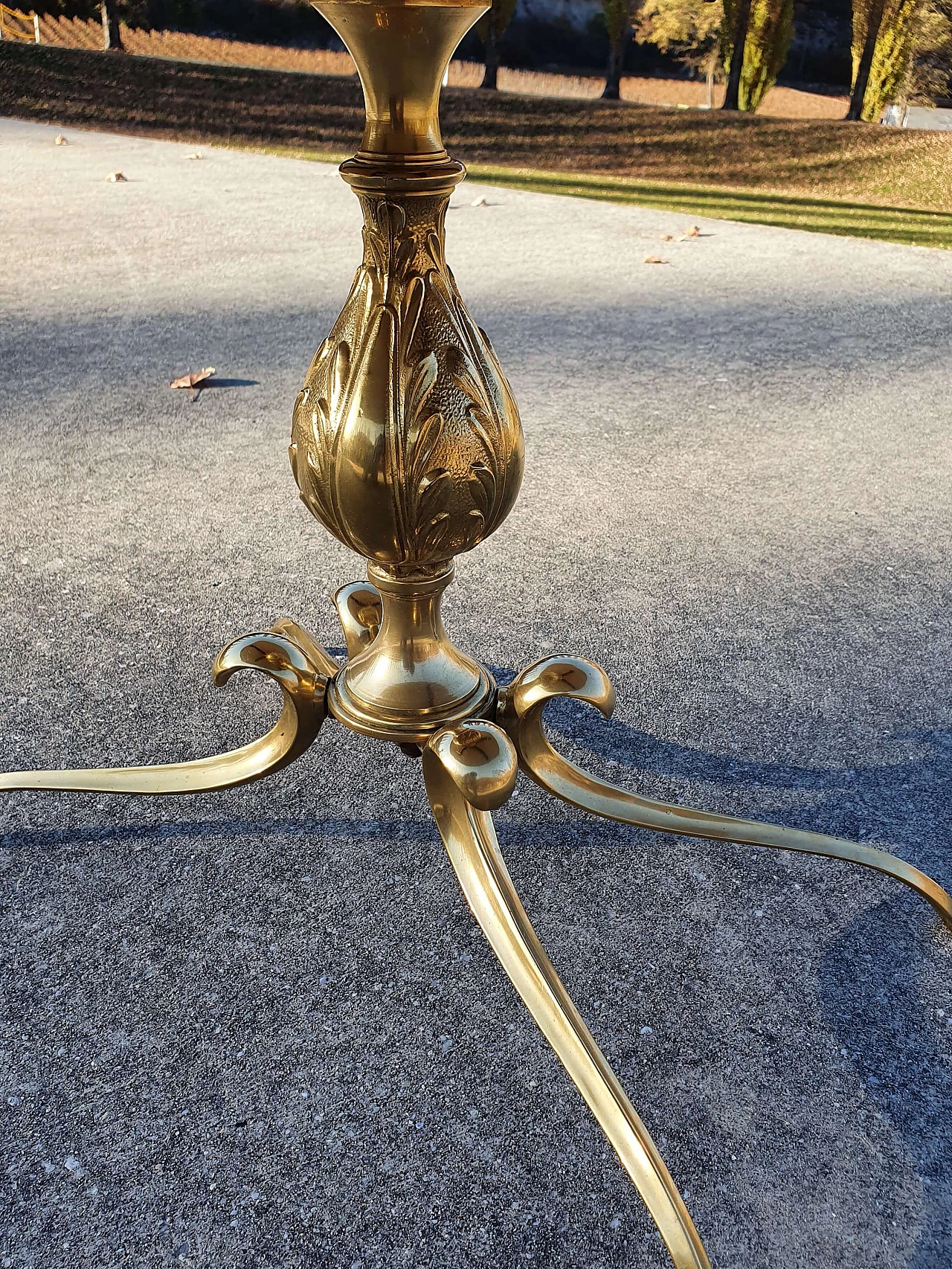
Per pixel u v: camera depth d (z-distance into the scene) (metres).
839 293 5.11
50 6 15.72
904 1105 1.27
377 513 1.20
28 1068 1.31
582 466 3.15
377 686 1.38
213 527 2.73
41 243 5.98
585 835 1.71
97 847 1.66
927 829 1.71
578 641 2.23
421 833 1.69
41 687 2.04
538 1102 1.27
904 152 9.09
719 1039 1.36
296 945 1.49
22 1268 1.10
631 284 5.25
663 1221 1.03
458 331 1.17
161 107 11.97
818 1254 1.11
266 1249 1.12
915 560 2.59
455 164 1.13
